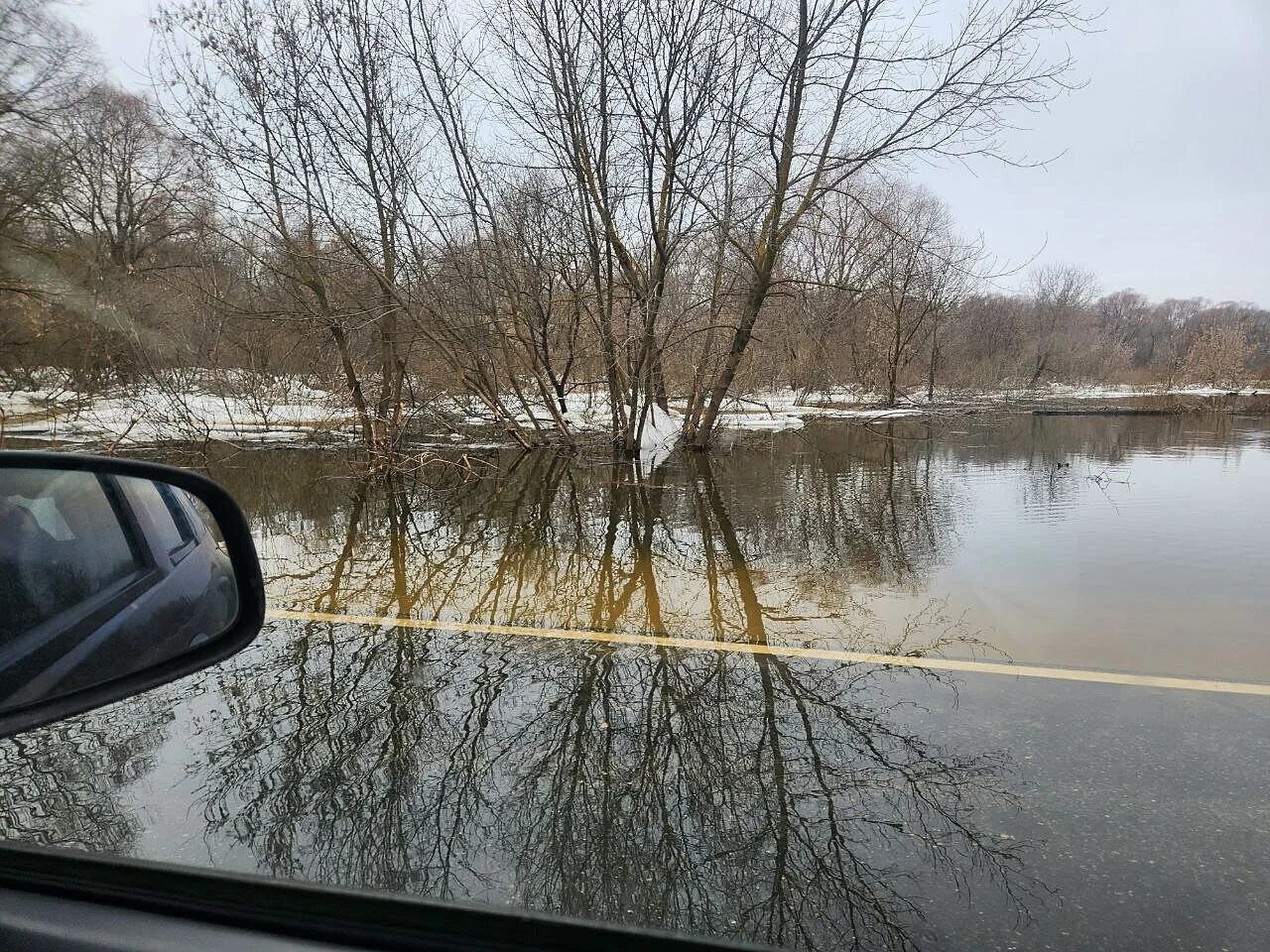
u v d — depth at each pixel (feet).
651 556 21.26
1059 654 13.39
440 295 39.32
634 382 41.86
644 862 7.31
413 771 9.16
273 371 53.31
